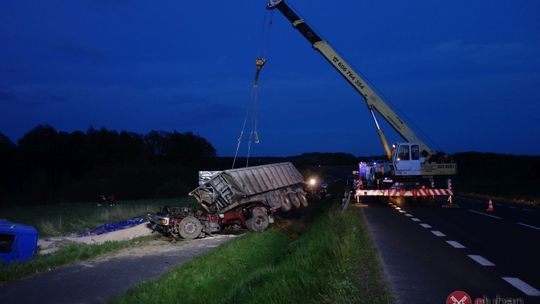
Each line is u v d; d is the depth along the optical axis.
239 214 24.34
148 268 14.96
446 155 30.64
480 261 11.24
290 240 22.56
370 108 30.77
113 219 31.98
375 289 8.44
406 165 30.27
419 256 11.88
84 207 44.06
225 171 23.92
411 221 20.14
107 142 100.31
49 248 21.27
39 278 13.78
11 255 17.17
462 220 20.58
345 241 12.19
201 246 19.39
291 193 27.75
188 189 59.84
